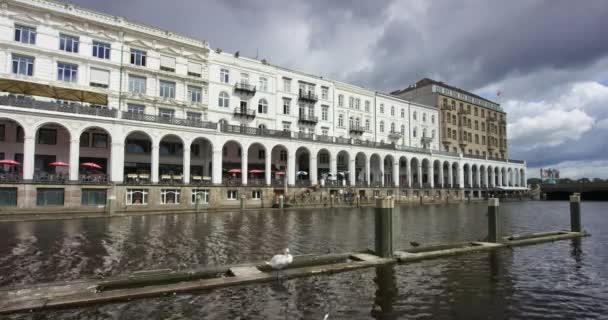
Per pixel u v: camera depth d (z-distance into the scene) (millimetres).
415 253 12859
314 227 22156
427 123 71562
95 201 31219
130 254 13266
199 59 42750
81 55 35000
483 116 84125
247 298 8406
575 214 20188
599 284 10094
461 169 70312
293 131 48594
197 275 9852
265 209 38250
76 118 31359
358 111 60125
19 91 29844
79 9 35062
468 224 25047
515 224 26453
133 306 7734
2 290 8266
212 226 22266
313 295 8711
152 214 31156
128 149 38156
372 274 10609
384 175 63531
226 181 39906
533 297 8953
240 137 41781
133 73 37875
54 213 28281
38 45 32844
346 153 53438
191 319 7172
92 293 8109
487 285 9844
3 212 26516
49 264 11594
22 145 32875
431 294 9016
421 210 40688
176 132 37031
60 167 34188
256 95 47562
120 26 37250
